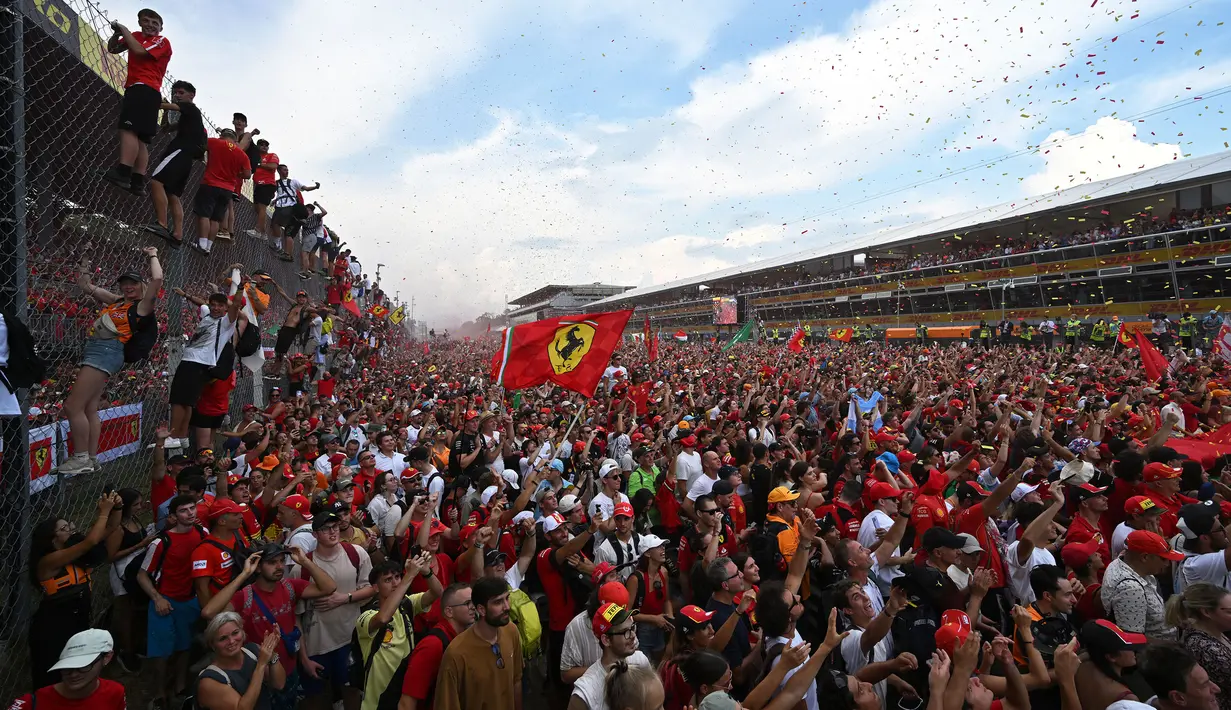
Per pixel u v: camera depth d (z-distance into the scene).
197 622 5.32
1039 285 39.28
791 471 7.74
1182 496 6.77
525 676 6.41
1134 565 4.94
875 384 17.17
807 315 62.47
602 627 3.88
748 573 5.29
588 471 9.06
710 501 6.06
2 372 4.58
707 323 74.88
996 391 14.98
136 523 6.32
